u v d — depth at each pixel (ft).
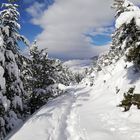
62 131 40.14
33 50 78.84
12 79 52.26
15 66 50.16
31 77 74.18
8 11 53.88
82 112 53.06
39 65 77.36
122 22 43.60
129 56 47.67
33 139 34.27
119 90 56.95
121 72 66.69
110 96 59.52
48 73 78.69
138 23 42.50
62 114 53.16
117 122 39.65
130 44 47.65
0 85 43.55
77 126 42.29
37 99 76.02
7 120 50.34
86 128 39.52
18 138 35.70
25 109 64.08
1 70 44.80
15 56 54.24
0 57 46.39
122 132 34.53
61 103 70.13
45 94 76.13
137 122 37.78
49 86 76.59
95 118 44.86
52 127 41.73
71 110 58.95
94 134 35.29
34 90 75.41
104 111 48.62
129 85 52.37
